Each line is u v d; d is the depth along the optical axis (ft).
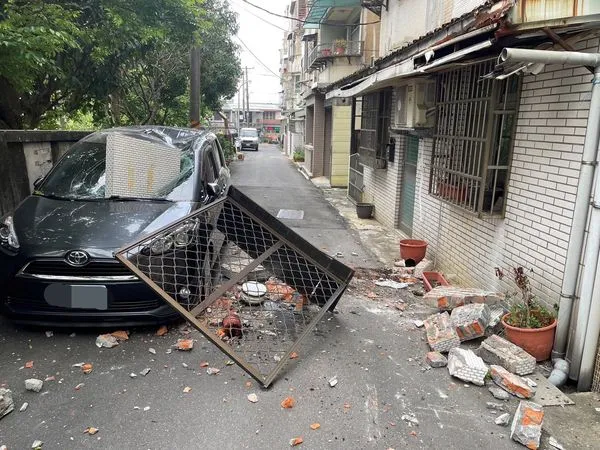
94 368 11.62
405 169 28.37
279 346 13.14
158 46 31.99
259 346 13.06
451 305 15.42
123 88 35.63
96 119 37.01
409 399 10.84
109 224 13.70
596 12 10.35
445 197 18.49
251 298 15.42
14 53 18.15
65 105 32.24
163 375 11.46
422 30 29.81
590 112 11.03
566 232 12.43
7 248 12.84
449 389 11.33
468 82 16.75
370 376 11.80
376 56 46.42
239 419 9.87
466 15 15.49
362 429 9.69
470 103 16.47
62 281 12.45
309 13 55.98
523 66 11.46
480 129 15.72
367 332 14.42
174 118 63.93
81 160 17.20
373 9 40.98
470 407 10.62
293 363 12.30
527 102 14.16
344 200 43.34
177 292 13.26
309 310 15.72
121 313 12.77
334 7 52.13
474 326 13.21
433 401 10.79
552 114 13.04
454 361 11.89
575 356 11.60
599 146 10.95
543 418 10.17
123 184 15.65
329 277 15.31
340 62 53.36
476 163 15.88
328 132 60.90
